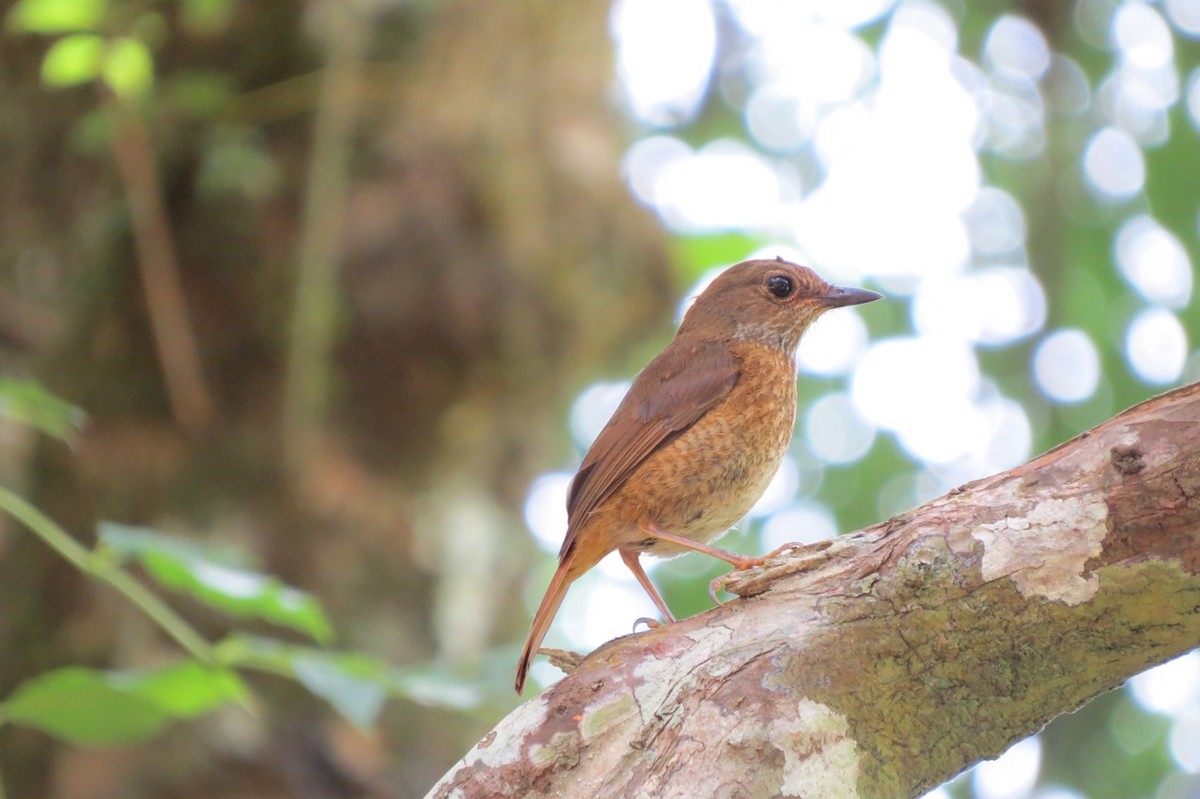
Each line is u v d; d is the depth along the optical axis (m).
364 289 12.05
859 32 17.11
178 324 11.47
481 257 12.42
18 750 10.55
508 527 12.95
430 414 12.43
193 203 12.01
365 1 12.34
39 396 7.29
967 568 5.70
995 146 16.66
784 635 5.79
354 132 12.27
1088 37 15.79
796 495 17.38
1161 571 5.50
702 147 18.30
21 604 11.04
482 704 9.54
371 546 11.93
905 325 16.88
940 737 5.73
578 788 5.70
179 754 10.59
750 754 5.56
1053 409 15.77
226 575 6.76
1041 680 5.70
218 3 11.36
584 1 13.43
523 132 12.81
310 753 11.02
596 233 13.14
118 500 11.45
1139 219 15.60
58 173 12.36
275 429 11.83
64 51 10.27
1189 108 15.13
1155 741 15.06
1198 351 15.22
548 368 12.98
